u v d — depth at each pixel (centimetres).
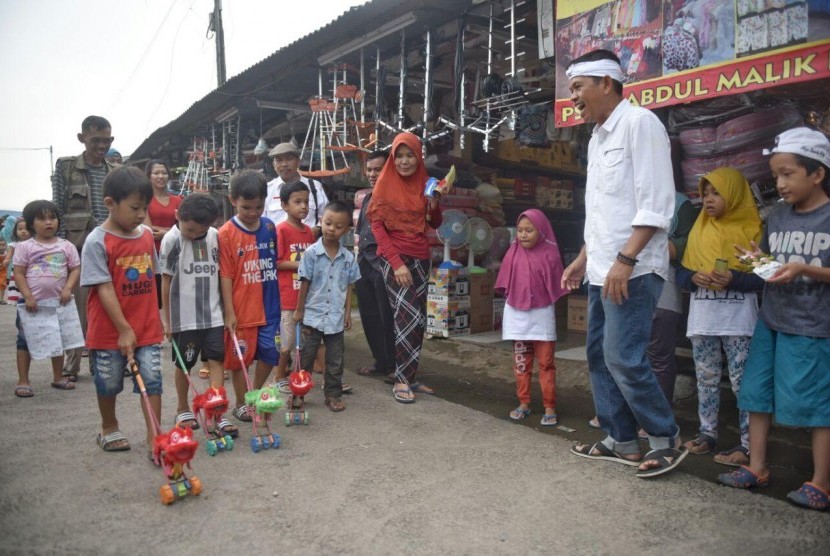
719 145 413
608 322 300
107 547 229
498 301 699
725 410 422
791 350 278
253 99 855
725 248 330
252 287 384
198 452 334
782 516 262
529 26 530
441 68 659
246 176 382
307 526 249
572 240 920
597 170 310
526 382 419
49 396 450
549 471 313
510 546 235
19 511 259
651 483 298
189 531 243
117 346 324
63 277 465
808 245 281
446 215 646
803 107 382
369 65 682
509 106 493
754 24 322
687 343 536
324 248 417
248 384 359
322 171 655
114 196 308
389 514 260
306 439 359
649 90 368
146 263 326
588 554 230
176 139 1238
